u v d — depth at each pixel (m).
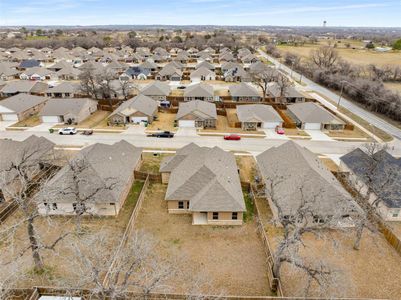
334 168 47.88
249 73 112.25
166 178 42.38
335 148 55.69
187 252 30.64
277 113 68.00
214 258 30.02
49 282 26.44
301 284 27.06
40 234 32.56
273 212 35.47
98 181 36.00
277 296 25.78
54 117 67.38
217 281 27.38
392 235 31.77
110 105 77.25
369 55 164.62
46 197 31.11
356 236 31.84
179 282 27.02
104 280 24.84
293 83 102.12
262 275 28.22
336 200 33.53
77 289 22.64
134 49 183.25
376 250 31.42
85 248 30.02
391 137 61.41
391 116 73.06
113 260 24.55
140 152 47.44
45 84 93.44
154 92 82.25
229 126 65.88
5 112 67.75
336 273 24.25
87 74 85.75
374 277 28.17
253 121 63.62
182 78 114.44
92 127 64.75
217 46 199.38
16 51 157.12
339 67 117.62
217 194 34.53
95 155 40.16
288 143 44.31
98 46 191.75
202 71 112.94
